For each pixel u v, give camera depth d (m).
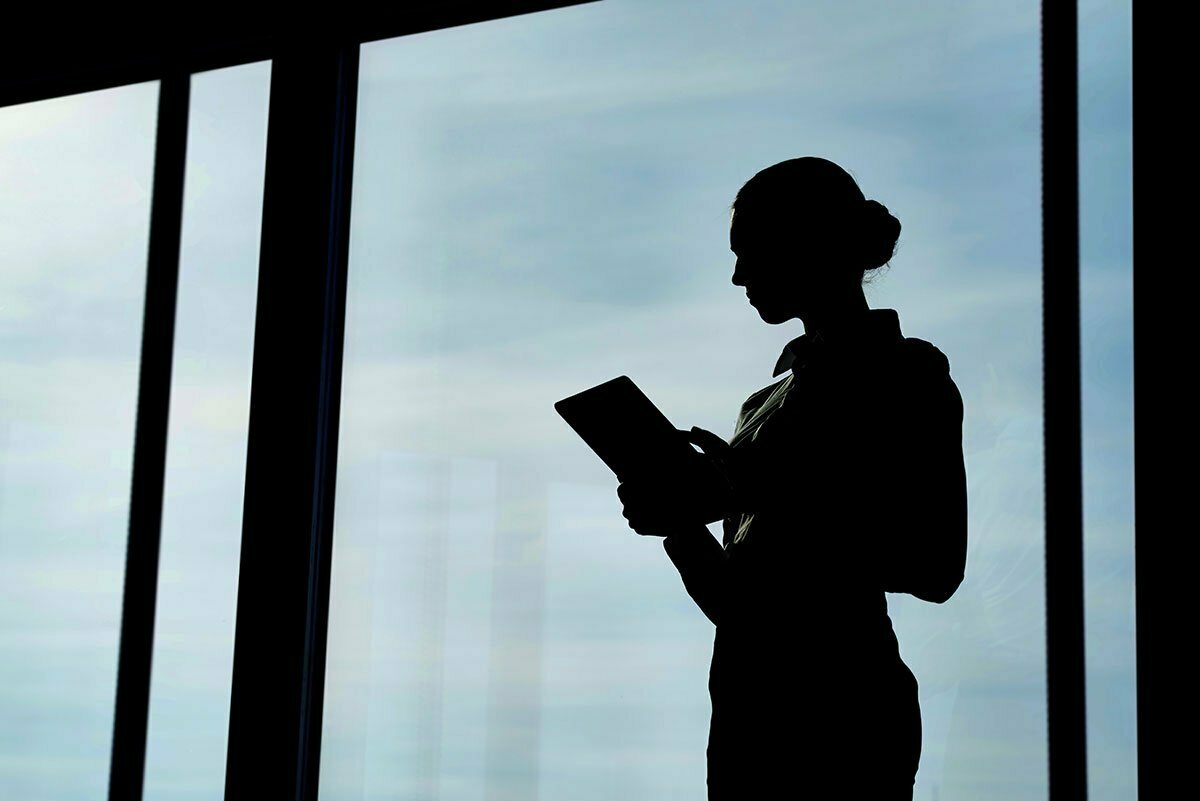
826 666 1.39
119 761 2.68
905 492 1.39
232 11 2.77
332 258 2.60
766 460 1.48
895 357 1.46
